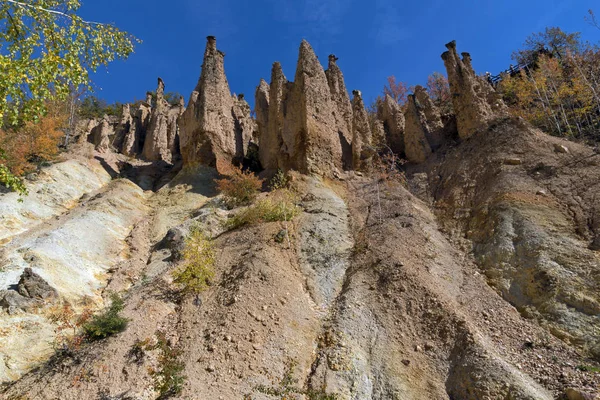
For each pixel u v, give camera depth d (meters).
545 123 27.09
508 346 11.15
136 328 12.53
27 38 12.21
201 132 29.97
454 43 27.20
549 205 15.96
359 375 10.74
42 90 11.42
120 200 24.81
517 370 10.10
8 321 12.95
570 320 11.29
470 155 22.22
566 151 18.78
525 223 15.23
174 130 42.50
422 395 10.00
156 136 40.19
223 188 23.83
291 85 28.66
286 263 15.77
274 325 12.42
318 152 24.25
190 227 19.95
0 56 10.59
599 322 10.88
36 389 10.54
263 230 17.94
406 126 27.00
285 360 11.31
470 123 24.28
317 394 10.03
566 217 15.12
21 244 18.25
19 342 12.44
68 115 38.84
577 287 12.00
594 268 12.31
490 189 18.53
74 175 27.62
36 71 11.39
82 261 17.73
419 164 25.16
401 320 12.48
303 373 11.01
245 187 23.19
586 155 18.00
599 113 26.20
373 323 12.56
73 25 12.54
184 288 14.73
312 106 25.50
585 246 13.48
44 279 14.57
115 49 13.28
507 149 20.59
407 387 10.25
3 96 10.88
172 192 27.17
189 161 29.80
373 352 11.51
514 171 18.83
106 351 11.41
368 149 26.08
